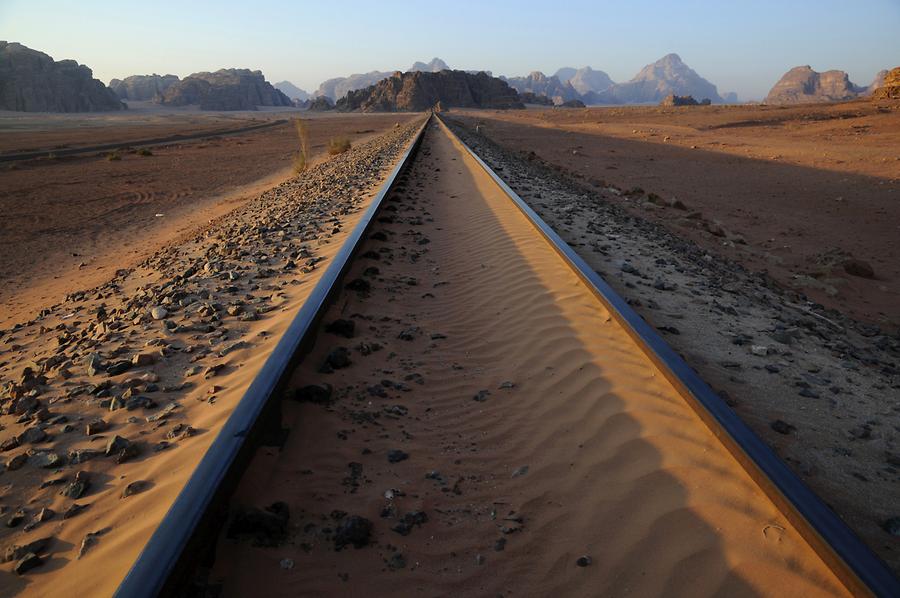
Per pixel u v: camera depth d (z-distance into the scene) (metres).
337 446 3.28
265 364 3.51
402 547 2.57
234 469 2.58
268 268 7.13
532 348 4.70
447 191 13.67
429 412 3.81
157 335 5.15
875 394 4.03
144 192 22.50
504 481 3.08
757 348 4.59
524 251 7.61
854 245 12.37
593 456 3.19
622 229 10.10
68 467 3.16
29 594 2.31
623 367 4.09
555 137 44.88
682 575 2.32
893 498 2.77
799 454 3.13
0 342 6.48
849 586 2.04
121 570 2.31
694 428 3.24
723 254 10.86
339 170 20.12
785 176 23.02
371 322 5.25
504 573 2.44
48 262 12.35
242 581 2.29
